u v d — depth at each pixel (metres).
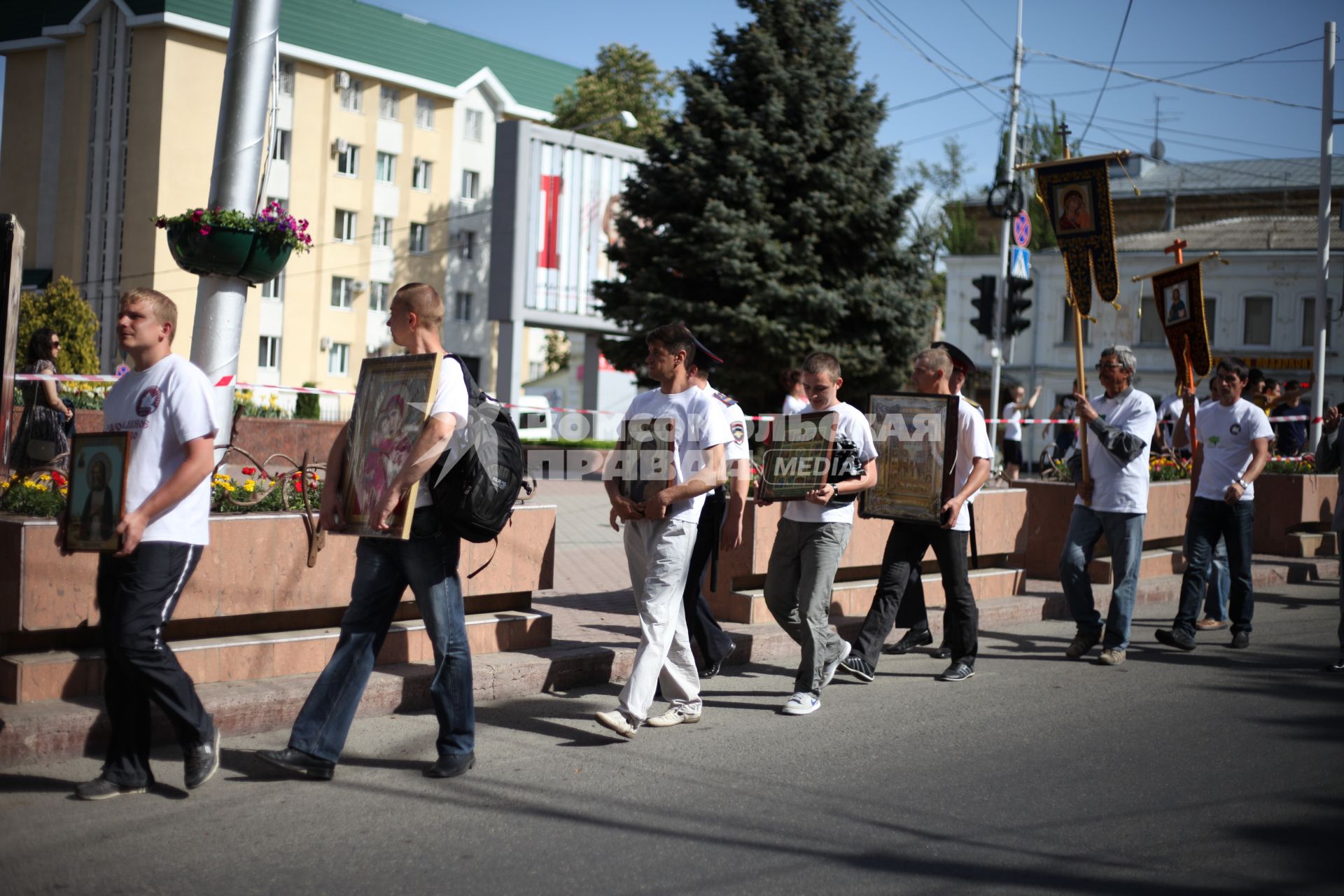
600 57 54.81
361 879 3.77
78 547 4.25
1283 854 4.19
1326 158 15.72
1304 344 38.88
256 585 5.53
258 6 7.19
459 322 50.28
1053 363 41.66
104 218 43.91
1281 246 39.16
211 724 4.54
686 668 5.90
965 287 44.31
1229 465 8.30
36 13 45.84
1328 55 15.70
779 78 27.45
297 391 12.06
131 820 4.23
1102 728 5.99
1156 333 40.34
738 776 5.03
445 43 50.53
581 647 6.80
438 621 4.85
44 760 4.75
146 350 4.39
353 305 46.53
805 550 6.27
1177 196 50.72
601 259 33.19
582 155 32.50
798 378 8.33
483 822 4.34
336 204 45.75
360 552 4.86
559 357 58.69
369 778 4.83
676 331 5.63
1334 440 7.77
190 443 4.29
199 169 42.41
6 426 4.93
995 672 7.38
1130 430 7.63
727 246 25.83
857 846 4.19
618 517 5.70
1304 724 6.11
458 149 49.97
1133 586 7.70
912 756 5.39
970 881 3.88
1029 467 41.66
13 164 46.91
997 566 10.02
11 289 4.85
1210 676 7.38
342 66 45.19
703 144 27.08
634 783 4.88
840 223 27.02
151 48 41.66
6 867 3.76
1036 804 4.71
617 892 3.72
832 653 6.37
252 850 3.98
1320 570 12.23
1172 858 4.13
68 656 5.08
